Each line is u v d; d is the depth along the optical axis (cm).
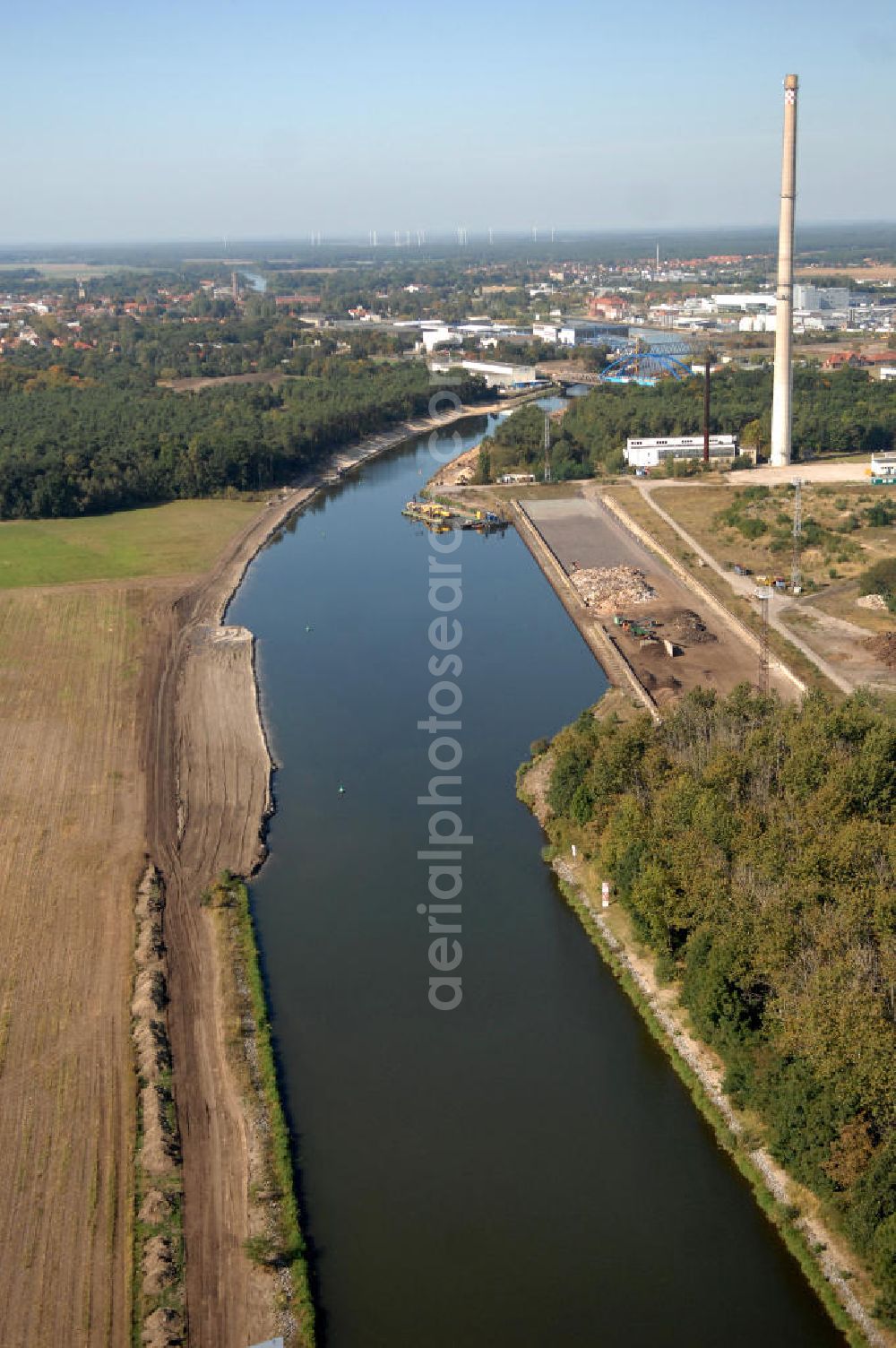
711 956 8694
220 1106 8456
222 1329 6694
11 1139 8025
